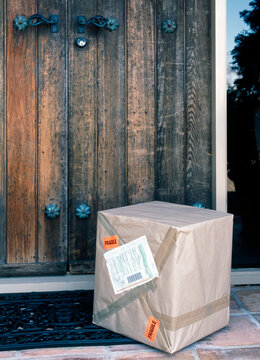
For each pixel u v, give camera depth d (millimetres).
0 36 2311
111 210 1917
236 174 2621
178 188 2475
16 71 2330
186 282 1660
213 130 2439
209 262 1762
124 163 2432
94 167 2412
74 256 2432
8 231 2371
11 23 2318
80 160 2402
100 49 2383
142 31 2406
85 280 2369
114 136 2416
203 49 2451
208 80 2463
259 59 2549
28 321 1948
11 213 2365
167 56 2430
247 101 2580
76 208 2406
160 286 1667
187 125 2463
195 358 1676
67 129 2385
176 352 1724
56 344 1747
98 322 1919
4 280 2344
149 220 1705
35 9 2330
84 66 2377
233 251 2627
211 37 2441
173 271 1622
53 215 2365
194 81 2451
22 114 2344
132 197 2441
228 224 1850
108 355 1693
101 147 2410
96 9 2375
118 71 2400
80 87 2381
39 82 2346
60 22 2342
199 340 1826
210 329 1816
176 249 1613
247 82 2564
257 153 2617
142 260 1715
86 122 2395
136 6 2398
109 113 2406
